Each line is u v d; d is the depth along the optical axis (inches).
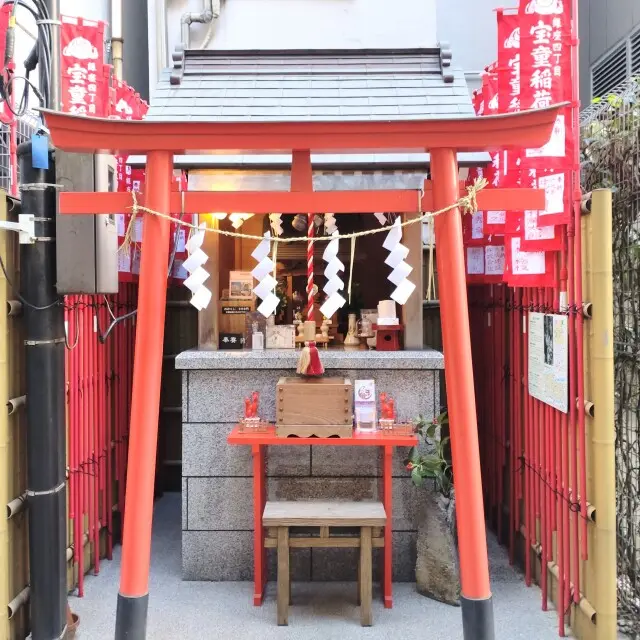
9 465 119.3
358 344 185.5
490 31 231.6
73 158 120.3
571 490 126.8
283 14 207.3
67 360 144.6
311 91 125.7
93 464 160.1
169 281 207.6
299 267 204.1
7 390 118.0
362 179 158.2
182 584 154.7
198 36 207.9
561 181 125.0
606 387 115.0
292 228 203.5
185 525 157.8
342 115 115.8
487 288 191.9
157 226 106.0
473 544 103.0
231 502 157.6
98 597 146.9
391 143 104.4
